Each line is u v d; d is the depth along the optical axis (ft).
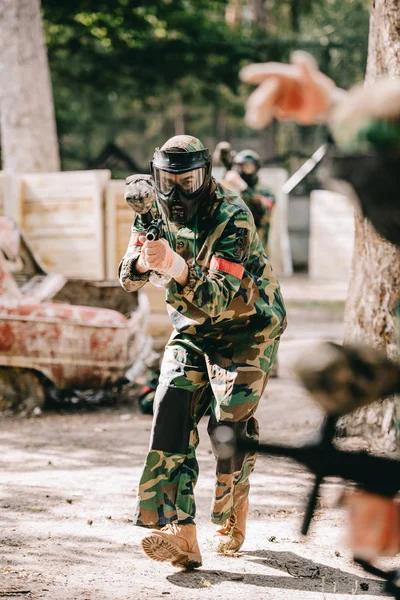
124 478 29.96
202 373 20.89
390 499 10.25
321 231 121.08
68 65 128.88
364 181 9.14
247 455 21.15
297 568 21.35
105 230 53.93
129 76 129.29
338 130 9.15
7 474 30.48
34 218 54.24
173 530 20.65
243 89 147.13
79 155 176.86
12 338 40.91
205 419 39.93
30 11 71.10
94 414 41.86
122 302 49.93
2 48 70.85
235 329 20.68
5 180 53.88
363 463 10.31
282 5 153.28
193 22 124.47
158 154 19.47
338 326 72.18
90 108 173.58
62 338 41.01
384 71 31.07
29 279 49.26
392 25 30.66
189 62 126.31
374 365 10.12
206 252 19.86
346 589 19.86
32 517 25.34
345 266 118.32
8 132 71.61
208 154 19.53
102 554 22.24
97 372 41.34
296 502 26.86
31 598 18.84
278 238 119.55
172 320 21.07
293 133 169.99
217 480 20.86
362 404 10.19
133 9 116.57
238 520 22.33
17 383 42.39
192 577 20.61
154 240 18.15
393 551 10.21
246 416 20.66
